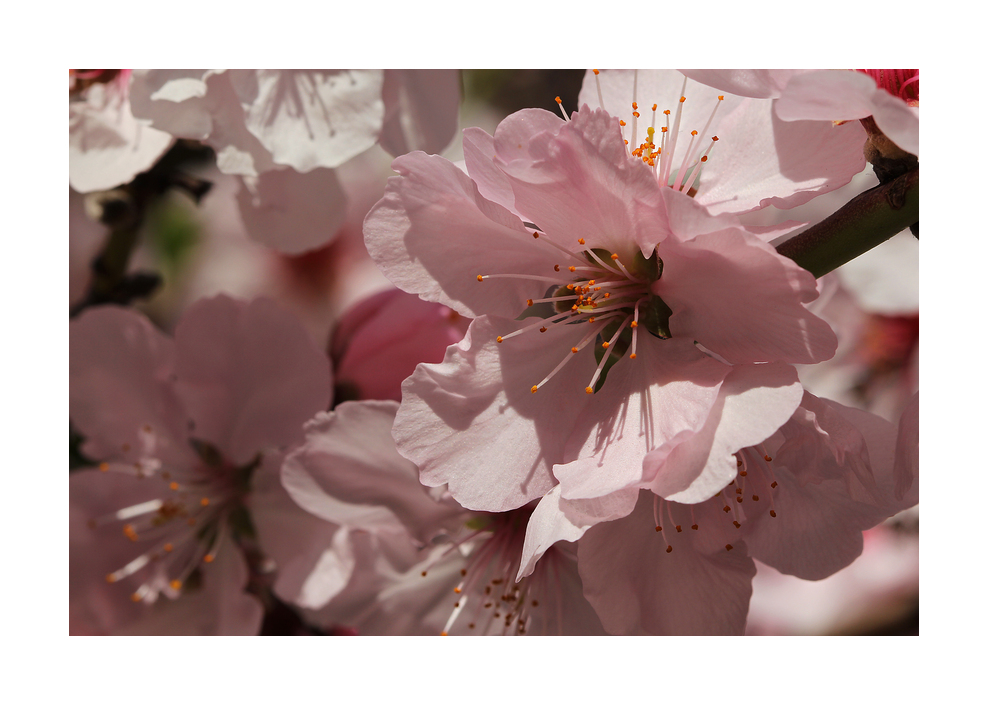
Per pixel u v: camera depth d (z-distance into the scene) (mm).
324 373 203
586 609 190
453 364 170
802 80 162
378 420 185
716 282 165
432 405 169
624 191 164
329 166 193
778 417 159
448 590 194
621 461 165
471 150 167
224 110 193
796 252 173
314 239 209
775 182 172
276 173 206
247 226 211
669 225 163
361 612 195
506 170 165
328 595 194
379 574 193
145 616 209
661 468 160
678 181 175
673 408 165
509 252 173
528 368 172
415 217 171
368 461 186
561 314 174
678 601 171
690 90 181
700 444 161
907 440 172
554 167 164
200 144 209
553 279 174
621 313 173
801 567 175
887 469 177
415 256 172
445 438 169
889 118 160
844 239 171
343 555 195
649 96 182
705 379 165
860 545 176
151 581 210
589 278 174
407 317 206
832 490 176
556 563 191
